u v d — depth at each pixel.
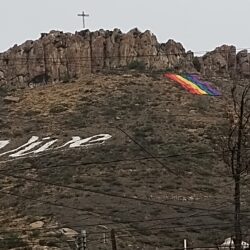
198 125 152.50
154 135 145.12
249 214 91.62
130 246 92.12
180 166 127.62
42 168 132.38
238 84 197.75
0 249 92.06
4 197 118.94
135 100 173.38
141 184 119.38
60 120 164.50
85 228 98.25
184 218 101.44
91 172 126.69
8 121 168.75
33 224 102.69
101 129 153.25
